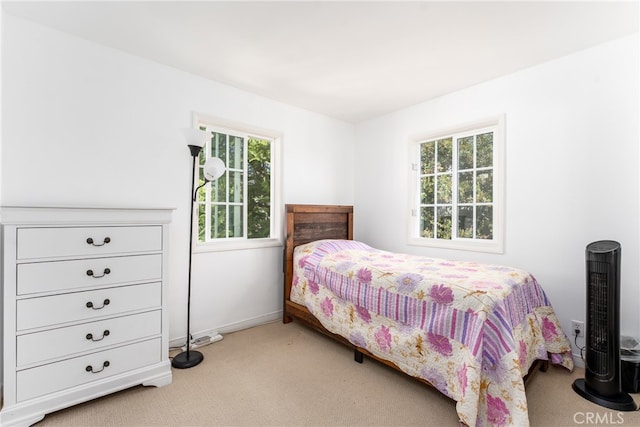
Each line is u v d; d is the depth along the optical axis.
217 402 1.77
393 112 3.45
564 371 2.11
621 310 2.03
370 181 3.71
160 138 2.42
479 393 1.52
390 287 2.01
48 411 1.57
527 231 2.43
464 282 1.79
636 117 1.97
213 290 2.72
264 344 2.57
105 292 1.75
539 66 2.37
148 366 1.90
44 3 1.72
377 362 2.28
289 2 1.69
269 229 3.27
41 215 1.55
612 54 2.05
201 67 2.47
